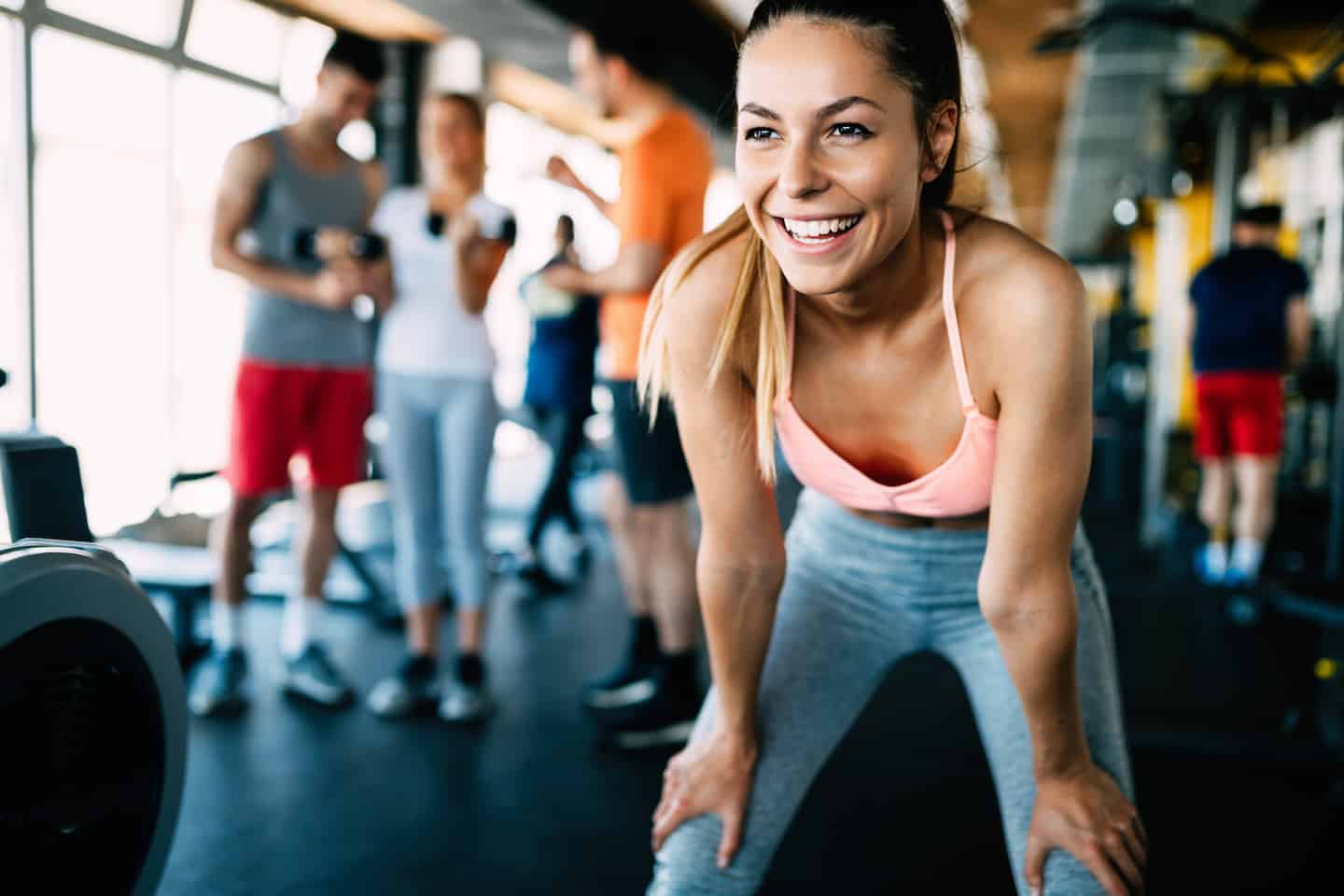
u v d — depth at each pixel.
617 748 2.56
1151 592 4.36
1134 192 6.16
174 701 1.25
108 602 1.11
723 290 1.00
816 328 1.03
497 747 2.55
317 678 2.84
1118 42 5.82
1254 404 4.11
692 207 2.50
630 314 2.48
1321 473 5.62
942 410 1.03
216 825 2.11
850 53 0.80
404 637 3.51
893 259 0.94
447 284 2.62
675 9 6.92
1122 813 1.08
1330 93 3.42
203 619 3.28
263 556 4.60
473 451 2.68
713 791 1.15
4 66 4.07
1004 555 0.99
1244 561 4.10
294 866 1.95
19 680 1.02
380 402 2.71
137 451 5.22
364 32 6.47
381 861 1.98
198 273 5.45
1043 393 0.94
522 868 1.97
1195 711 2.91
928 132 0.87
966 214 1.00
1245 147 4.55
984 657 1.17
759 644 1.13
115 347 5.12
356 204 2.90
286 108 5.93
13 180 4.11
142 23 4.80
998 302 0.95
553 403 4.17
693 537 4.54
